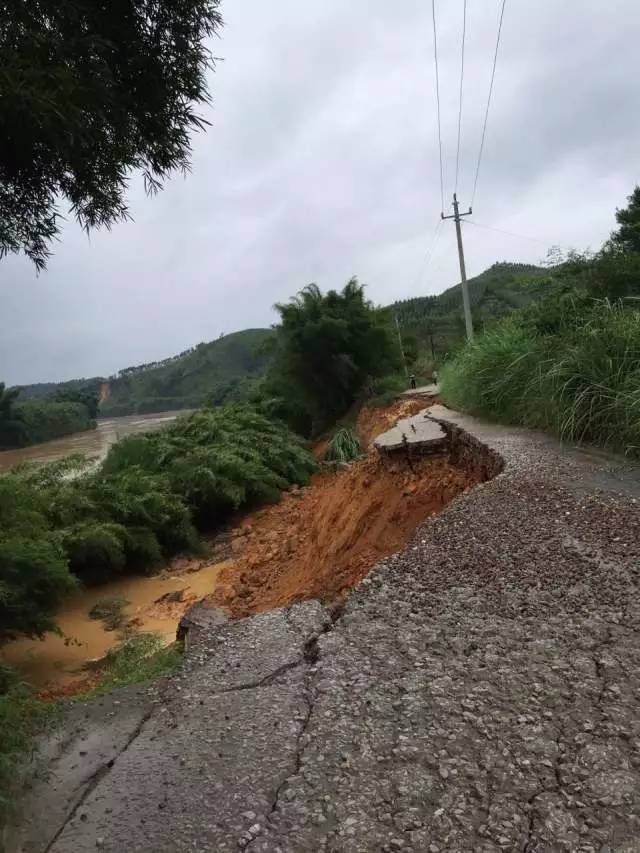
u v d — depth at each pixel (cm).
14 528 728
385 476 830
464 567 384
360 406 2417
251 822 187
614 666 257
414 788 194
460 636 297
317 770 208
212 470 1427
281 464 1706
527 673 258
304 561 843
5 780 213
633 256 1122
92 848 184
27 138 312
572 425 702
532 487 538
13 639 701
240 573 977
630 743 207
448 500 714
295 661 295
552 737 214
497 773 198
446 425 941
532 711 230
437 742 217
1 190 357
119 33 353
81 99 312
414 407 1633
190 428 1873
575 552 388
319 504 1111
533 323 1054
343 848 172
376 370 2614
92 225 412
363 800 191
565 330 917
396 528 710
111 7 350
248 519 1416
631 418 632
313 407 2625
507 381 921
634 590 328
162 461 1537
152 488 1261
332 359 2467
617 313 839
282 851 174
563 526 436
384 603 345
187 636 355
